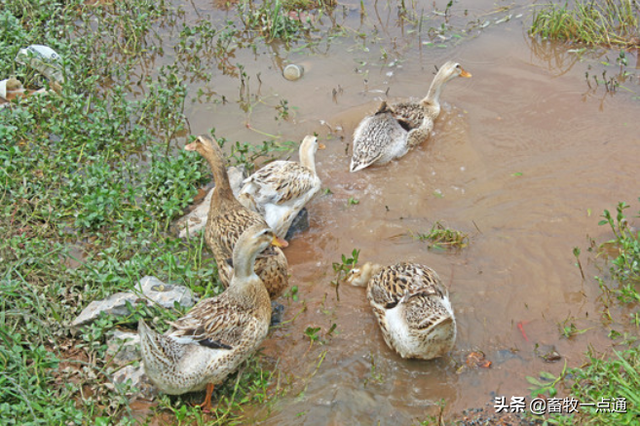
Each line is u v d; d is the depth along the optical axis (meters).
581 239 3.08
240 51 4.07
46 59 3.71
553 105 3.64
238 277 2.67
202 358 2.60
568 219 3.15
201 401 2.69
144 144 3.49
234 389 2.68
